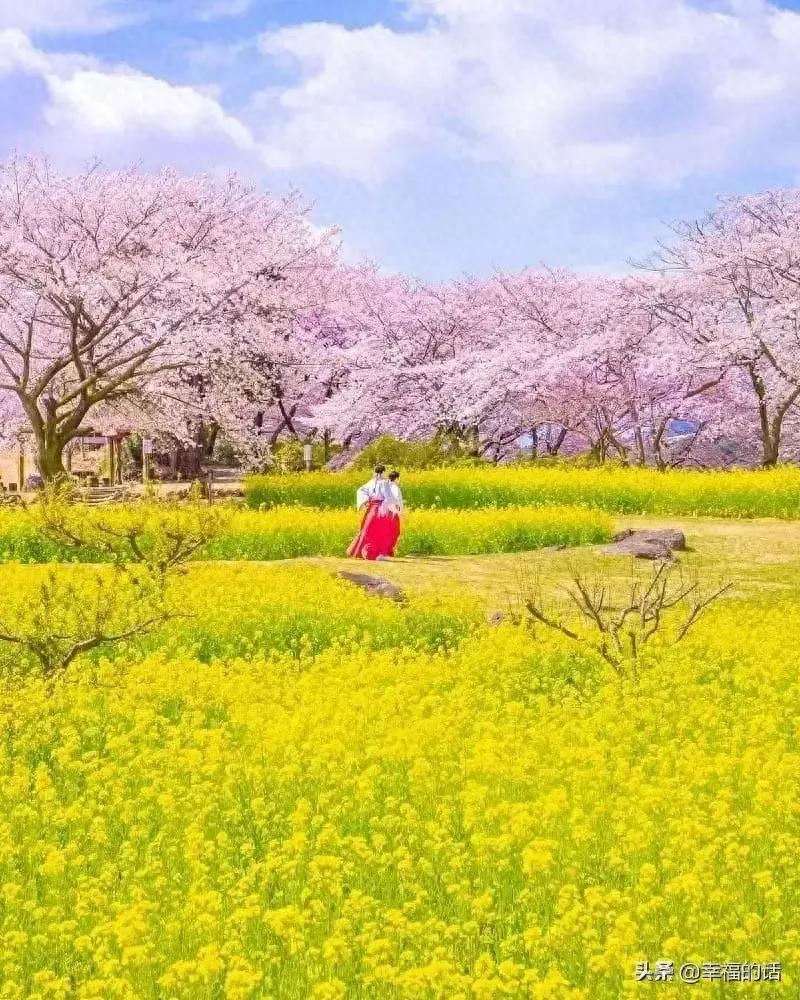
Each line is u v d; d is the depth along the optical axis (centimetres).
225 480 4125
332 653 1318
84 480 3703
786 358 3475
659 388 3944
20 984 561
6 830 743
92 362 3234
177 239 3597
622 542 2295
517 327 4378
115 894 657
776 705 1109
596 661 1313
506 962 537
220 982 561
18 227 3077
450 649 1404
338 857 692
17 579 1677
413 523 2306
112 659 1320
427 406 4116
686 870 664
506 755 869
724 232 3928
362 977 558
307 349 3903
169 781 836
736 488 2891
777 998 540
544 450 4747
